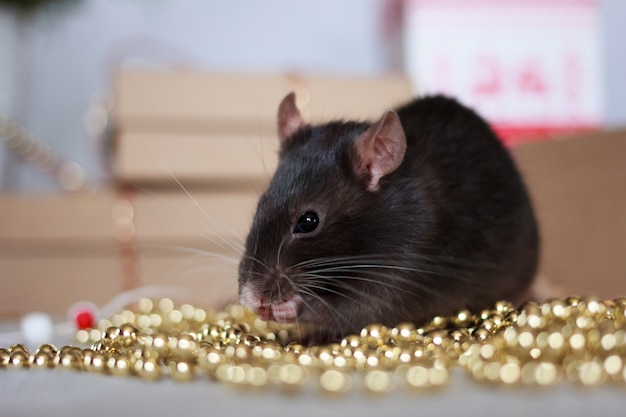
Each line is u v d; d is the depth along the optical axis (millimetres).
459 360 224
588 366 196
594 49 476
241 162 432
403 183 300
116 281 425
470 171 313
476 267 308
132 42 567
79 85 565
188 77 431
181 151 428
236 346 238
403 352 236
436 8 471
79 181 527
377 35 578
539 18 474
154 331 306
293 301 290
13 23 494
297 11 580
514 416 180
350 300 297
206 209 429
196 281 425
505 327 251
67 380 225
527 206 329
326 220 293
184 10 574
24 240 420
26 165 543
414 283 296
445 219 301
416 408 186
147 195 430
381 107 445
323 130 320
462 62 470
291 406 190
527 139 471
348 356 233
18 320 393
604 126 518
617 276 382
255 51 578
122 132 425
